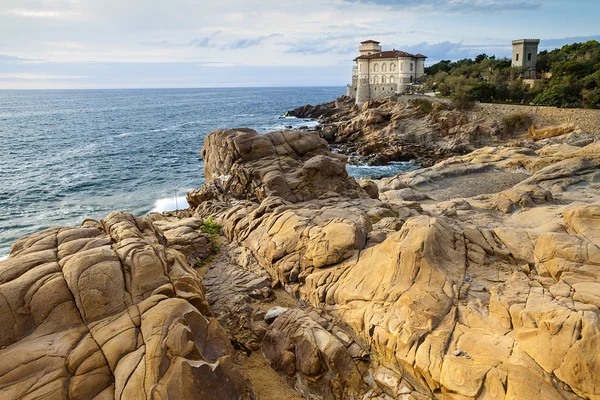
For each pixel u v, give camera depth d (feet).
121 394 23.13
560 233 35.88
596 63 211.20
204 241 51.80
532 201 80.48
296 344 33.01
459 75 262.67
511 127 192.44
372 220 57.72
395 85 306.35
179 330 25.94
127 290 29.63
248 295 41.19
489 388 24.88
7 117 430.61
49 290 27.86
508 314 28.53
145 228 41.78
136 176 165.58
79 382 23.66
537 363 24.84
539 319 26.20
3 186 147.43
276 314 37.78
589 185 94.73
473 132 196.95
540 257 35.29
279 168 72.64
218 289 42.60
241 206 64.75
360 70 315.37
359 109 308.81
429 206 85.46
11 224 113.39
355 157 189.88
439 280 33.14
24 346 25.22
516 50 259.80
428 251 34.91
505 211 77.00
